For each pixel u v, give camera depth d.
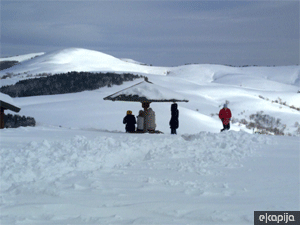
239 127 51.03
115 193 5.95
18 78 138.12
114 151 9.37
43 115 39.16
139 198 5.66
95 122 35.78
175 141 12.05
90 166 7.98
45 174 7.03
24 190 6.02
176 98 19.69
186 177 7.20
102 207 5.20
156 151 10.15
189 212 4.96
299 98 115.19
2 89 76.31
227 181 6.84
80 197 5.71
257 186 6.45
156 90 20.16
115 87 74.25
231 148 10.79
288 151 10.66
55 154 8.74
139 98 19.56
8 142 11.91
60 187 6.23
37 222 4.61
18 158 8.04
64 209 5.09
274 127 70.31
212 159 9.14
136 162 8.85
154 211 5.02
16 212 4.99
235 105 89.06
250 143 12.05
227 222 4.58
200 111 73.25
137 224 4.50
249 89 123.44
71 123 35.31
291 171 7.78
